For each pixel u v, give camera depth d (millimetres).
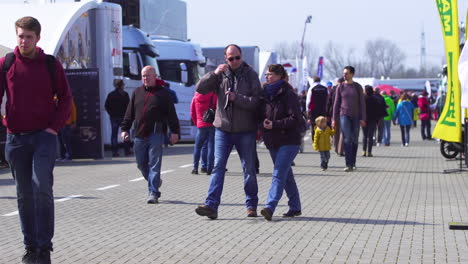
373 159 27891
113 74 32656
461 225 12156
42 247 9305
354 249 10602
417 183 19344
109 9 32281
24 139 9211
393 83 111750
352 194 16906
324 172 22484
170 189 18172
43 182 9148
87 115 28484
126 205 15383
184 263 9812
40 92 9164
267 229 12289
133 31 35875
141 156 15750
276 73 13094
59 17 29500
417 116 61312
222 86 13203
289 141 13008
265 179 20453
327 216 13633
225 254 10352
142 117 15516
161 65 39281
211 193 13281
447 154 27578
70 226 12805
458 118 22328
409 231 12031
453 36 21938
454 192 17359
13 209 15133
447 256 10102
